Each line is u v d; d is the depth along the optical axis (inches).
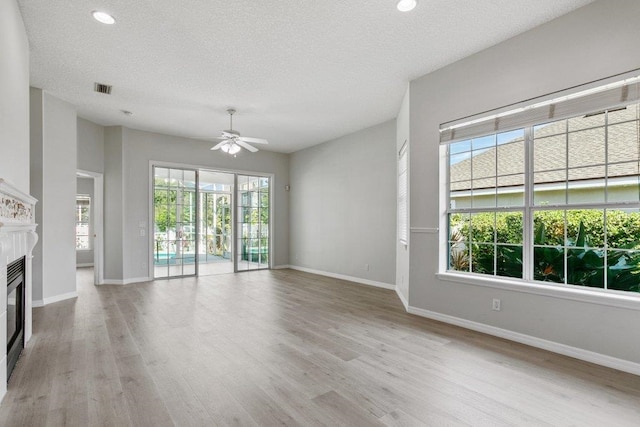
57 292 176.2
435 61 136.2
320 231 273.4
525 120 115.8
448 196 145.3
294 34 115.5
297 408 76.4
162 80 152.8
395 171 209.2
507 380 89.9
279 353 108.4
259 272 281.9
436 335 125.2
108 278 225.3
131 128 230.8
